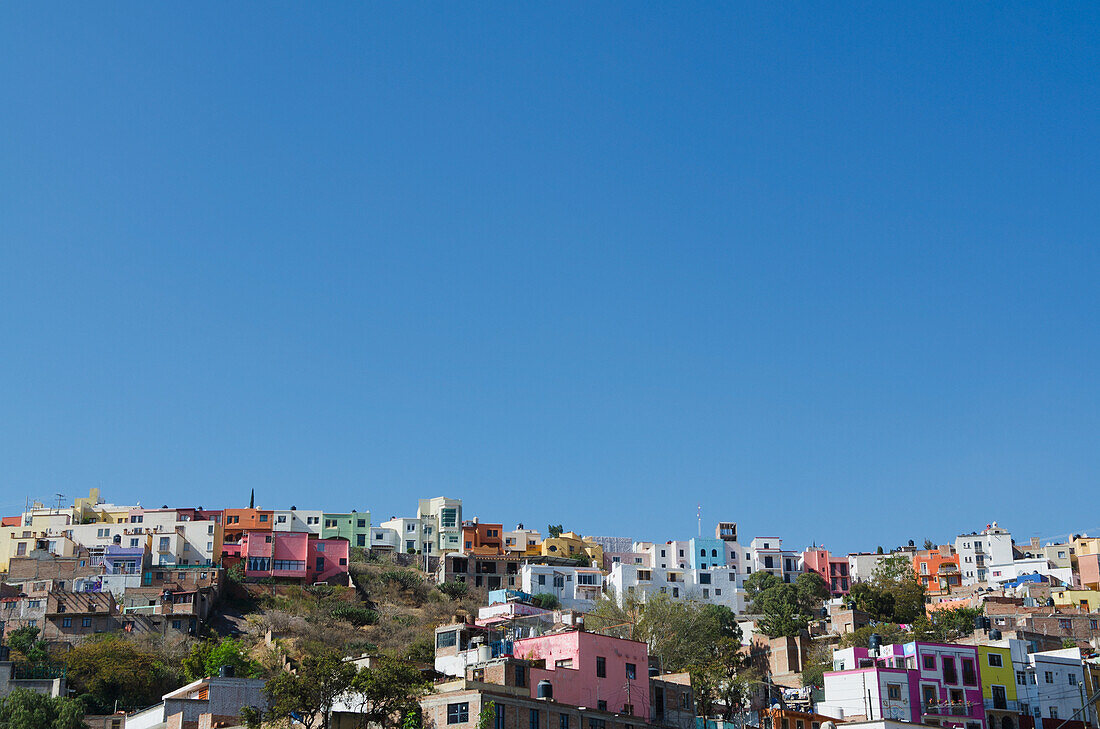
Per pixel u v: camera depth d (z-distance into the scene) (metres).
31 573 177.50
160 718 97.81
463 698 87.12
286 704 85.12
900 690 122.69
